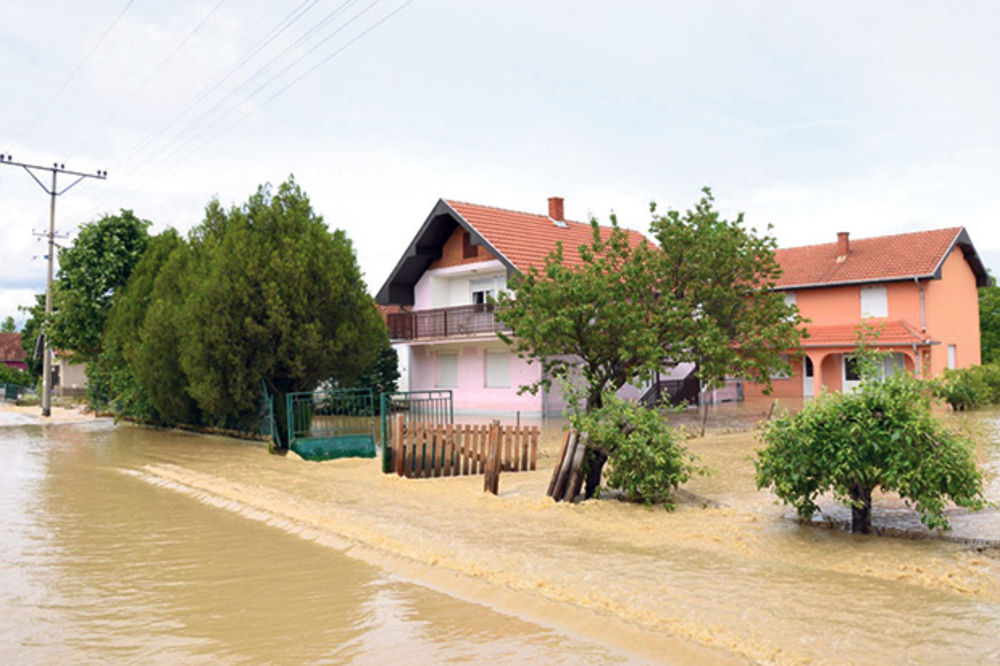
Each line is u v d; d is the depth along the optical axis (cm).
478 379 3103
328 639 621
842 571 786
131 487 1457
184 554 915
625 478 1134
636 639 600
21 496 1353
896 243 3509
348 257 2314
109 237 3372
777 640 585
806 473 934
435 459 1457
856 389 941
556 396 2875
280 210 2267
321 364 2172
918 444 877
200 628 652
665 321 1559
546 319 1541
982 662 539
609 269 1606
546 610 675
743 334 1653
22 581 800
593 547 905
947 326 3397
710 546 903
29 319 6141
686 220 1698
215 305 2114
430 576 797
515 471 1498
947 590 714
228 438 2353
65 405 4516
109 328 3055
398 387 3525
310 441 1798
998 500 1117
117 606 714
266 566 855
